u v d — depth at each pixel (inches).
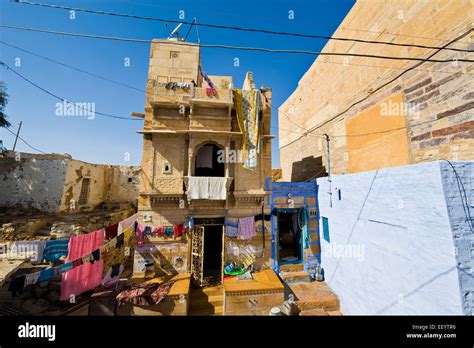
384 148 346.0
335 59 487.5
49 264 380.5
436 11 267.7
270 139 402.6
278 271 390.3
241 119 377.4
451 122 246.7
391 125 332.5
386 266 231.9
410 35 303.9
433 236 178.7
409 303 200.1
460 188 174.2
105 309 266.7
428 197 184.2
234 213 380.5
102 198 877.2
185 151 372.8
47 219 574.9
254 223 381.4
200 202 370.6
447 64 253.9
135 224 356.8
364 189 274.5
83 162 750.5
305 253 405.4
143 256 351.6
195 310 301.1
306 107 631.2
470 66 230.4
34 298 289.9
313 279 389.4
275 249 394.6
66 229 522.9
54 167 658.2
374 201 254.7
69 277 275.6
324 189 389.1
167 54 399.5
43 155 656.4
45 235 504.1
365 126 389.1
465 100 233.3
